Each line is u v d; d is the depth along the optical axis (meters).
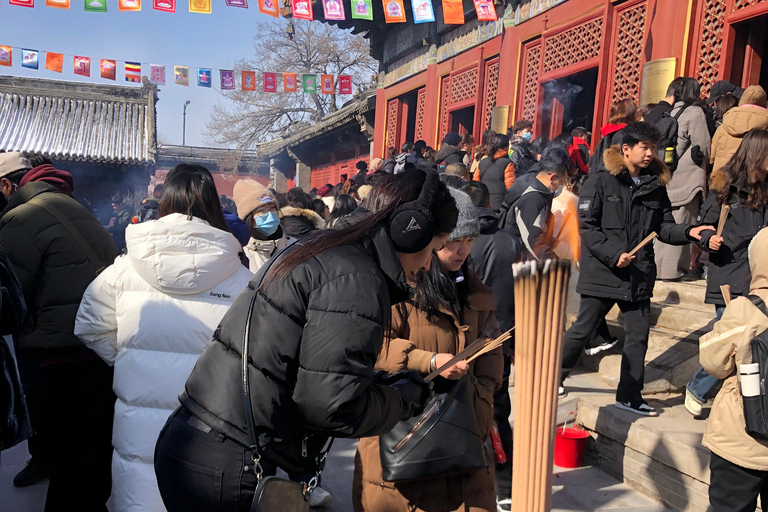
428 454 1.99
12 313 2.43
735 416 2.36
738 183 3.41
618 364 4.51
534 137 9.59
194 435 1.52
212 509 1.49
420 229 1.53
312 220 4.40
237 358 1.51
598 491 3.44
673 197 5.56
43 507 3.34
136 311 2.34
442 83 12.53
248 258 3.89
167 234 2.30
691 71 7.06
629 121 5.34
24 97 25.45
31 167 3.44
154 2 7.54
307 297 1.44
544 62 9.45
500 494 3.13
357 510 2.20
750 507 2.39
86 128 24.73
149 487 2.30
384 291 1.47
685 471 3.16
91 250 2.85
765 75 8.73
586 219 3.72
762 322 2.25
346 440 4.25
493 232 3.08
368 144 18.02
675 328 4.88
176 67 10.80
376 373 1.78
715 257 3.54
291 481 1.53
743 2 6.50
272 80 11.11
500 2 10.23
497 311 2.98
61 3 7.36
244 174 34.56
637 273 3.69
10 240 2.71
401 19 8.91
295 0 8.48
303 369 1.39
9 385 2.45
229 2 7.79
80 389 2.74
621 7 8.02
